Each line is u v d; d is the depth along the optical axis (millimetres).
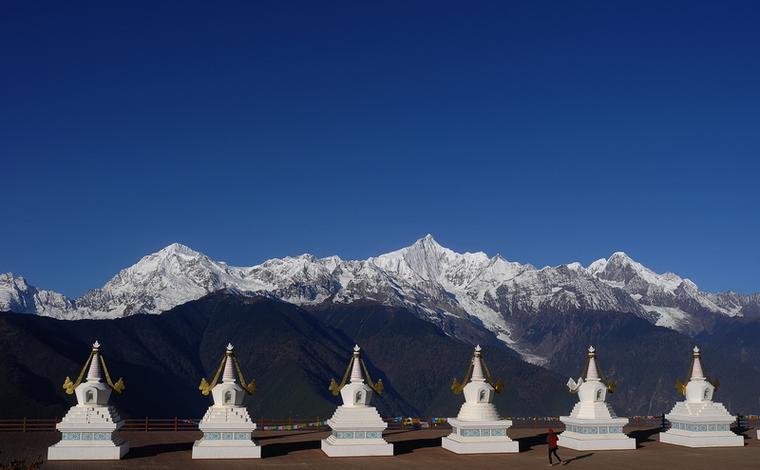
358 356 52281
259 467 44750
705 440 54625
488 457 49531
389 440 58938
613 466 45656
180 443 55344
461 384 54281
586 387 55031
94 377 49094
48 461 46062
